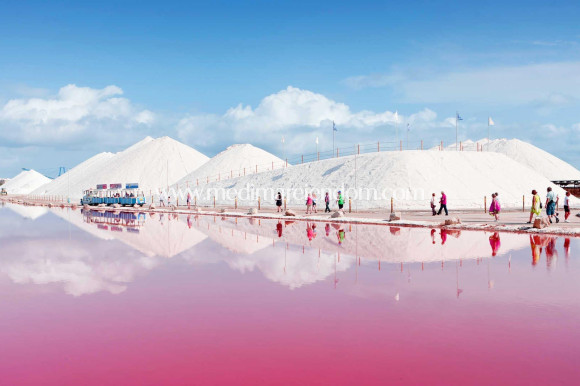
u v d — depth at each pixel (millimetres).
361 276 10016
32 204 69312
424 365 4910
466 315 6852
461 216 29188
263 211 39688
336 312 7098
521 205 45844
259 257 12961
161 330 6250
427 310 7164
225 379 4594
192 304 7695
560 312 6973
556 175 103875
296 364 4980
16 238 18891
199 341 5770
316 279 9734
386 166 51125
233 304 7668
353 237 17953
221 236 18938
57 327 6414
